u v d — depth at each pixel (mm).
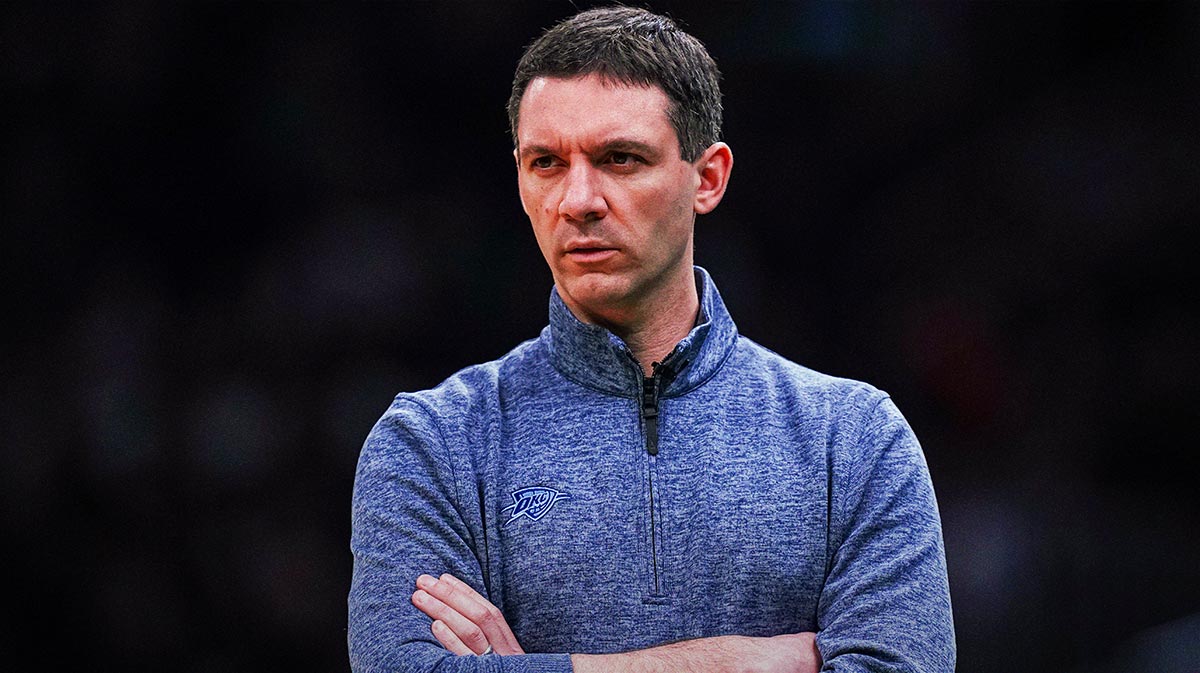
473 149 31688
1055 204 33469
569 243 8016
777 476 8117
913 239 33844
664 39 8133
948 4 34094
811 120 34375
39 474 27031
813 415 8344
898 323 33219
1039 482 30484
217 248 30234
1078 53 34438
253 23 30875
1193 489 30312
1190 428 31047
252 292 29531
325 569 26844
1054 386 31859
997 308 32781
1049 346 32375
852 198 34531
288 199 30828
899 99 34312
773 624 7934
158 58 30453
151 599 26250
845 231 34312
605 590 7867
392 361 29188
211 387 28000
